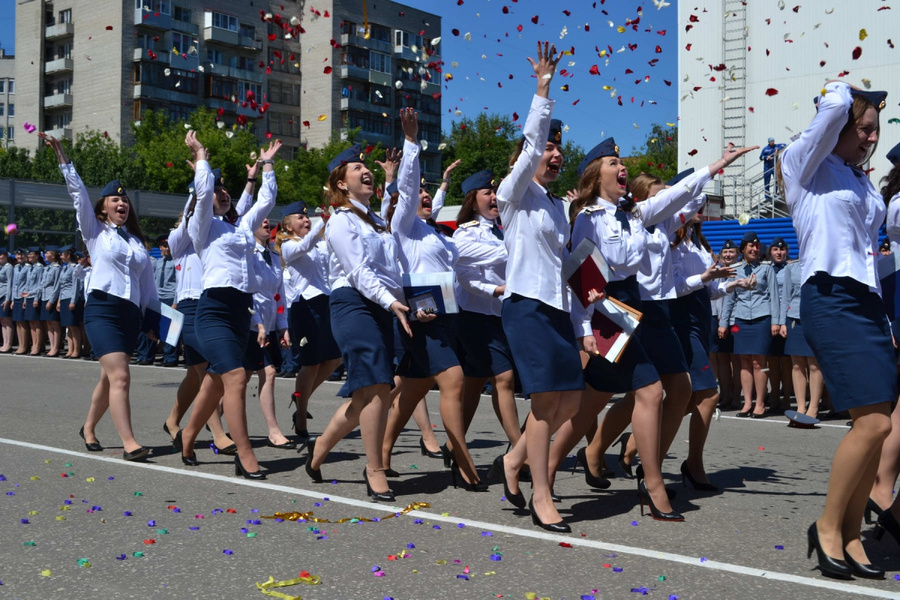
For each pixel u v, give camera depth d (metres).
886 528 4.32
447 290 5.41
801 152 3.92
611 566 3.99
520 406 10.59
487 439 7.96
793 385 10.40
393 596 3.59
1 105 91.38
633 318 4.73
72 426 8.33
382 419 5.43
